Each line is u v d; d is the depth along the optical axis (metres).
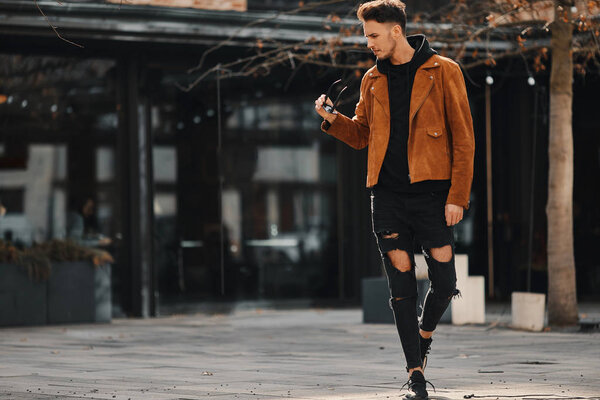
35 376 7.69
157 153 16.38
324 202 17.69
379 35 5.79
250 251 17.17
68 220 15.91
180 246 16.58
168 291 16.48
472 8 14.58
